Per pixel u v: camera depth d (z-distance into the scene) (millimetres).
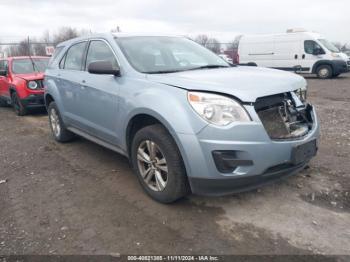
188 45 4699
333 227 2979
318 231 2922
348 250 2664
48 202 3633
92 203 3561
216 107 2902
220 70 3793
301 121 3514
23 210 3479
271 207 3338
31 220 3271
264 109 3092
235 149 2859
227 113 2887
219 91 2945
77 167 4641
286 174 3236
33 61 9680
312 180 3916
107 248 2791
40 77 8656
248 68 4094
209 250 2717
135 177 4203
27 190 3959
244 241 2814
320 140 5480
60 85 5270
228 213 3252
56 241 2908
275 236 2869
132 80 3648
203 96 2965
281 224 3041
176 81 3232
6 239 2967
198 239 2861
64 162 4863
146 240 2875
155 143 3301
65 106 5211
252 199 3500
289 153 3094
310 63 17859
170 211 3316
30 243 2895
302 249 2691
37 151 5445
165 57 4156
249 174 2932
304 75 19875
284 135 3131
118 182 4070
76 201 3623
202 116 2918
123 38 4281
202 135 2902
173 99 3104
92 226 3119
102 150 5348
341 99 10289
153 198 3529
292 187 3754
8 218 3332
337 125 6535
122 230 3033
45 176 4363
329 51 17406
